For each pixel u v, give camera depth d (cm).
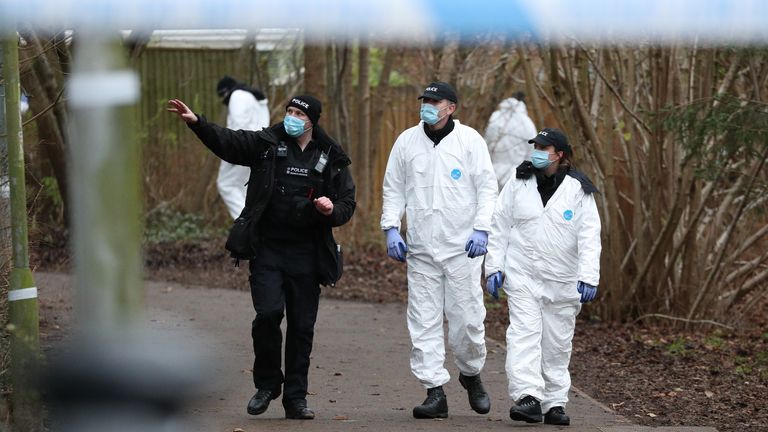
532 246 2088
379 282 4244
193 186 5153
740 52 2875
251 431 1855
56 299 2792
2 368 1520
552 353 2103
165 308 3431
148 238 4759
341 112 5000
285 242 1983
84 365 449
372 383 2497
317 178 1978
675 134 3102
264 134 1959
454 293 2125
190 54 5672
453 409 2248
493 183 2116
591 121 3462
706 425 2167
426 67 4800
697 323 3466
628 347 3144
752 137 2795
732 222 3238
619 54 3406
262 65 5403
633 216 3566
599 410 2273
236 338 2883
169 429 477
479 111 4803
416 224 2133
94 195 430
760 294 3584
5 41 1540
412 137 2153
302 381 2025
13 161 1562
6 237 1723
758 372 2775
